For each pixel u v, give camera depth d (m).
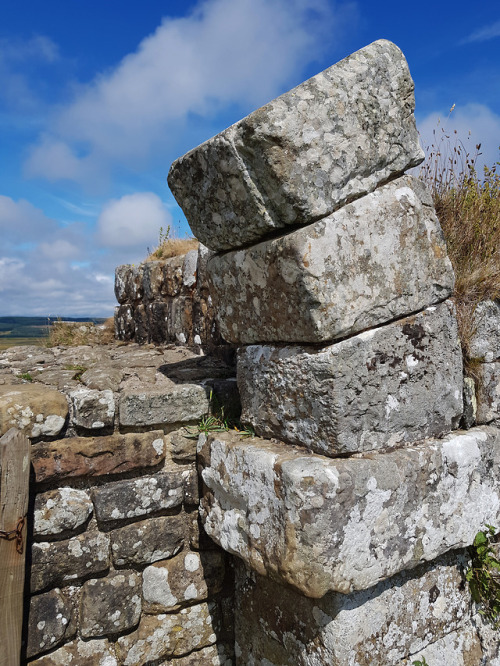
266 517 2.02
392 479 1.94
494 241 2.84
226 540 2.30
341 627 1.92
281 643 2.26
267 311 2.10
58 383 2.69
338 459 1.92
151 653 2.56
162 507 2.53
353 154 1.90
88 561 2.38
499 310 2.50
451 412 2.25
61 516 2.30
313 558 1.80
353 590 1.88
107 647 2.48
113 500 2.41
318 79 1.81
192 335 3.87
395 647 2.07
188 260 3.88
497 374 2.45
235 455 2.21
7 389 2.42
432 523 2.09
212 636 2.71
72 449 2.33
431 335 2.16
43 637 2.29
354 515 1.86
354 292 1.91
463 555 2.36
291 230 1.94
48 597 2.32
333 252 1.86
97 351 3.92
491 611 2.40
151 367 3.21
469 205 3.04
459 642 2.30
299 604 2.13
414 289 2.09
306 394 1.99
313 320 1.86
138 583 2.52
